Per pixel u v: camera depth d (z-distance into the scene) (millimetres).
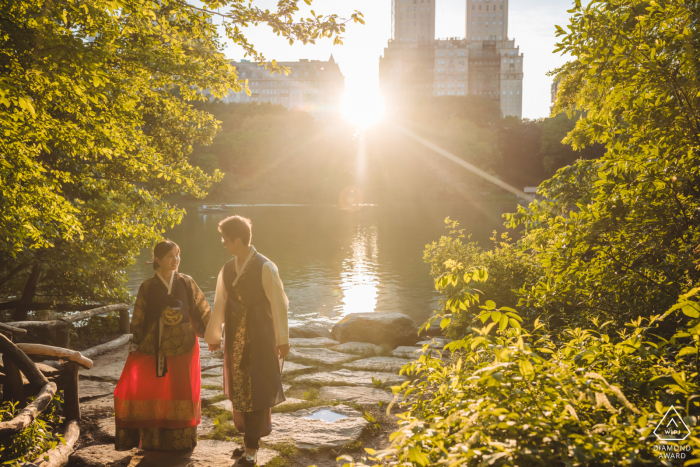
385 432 4027
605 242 3359
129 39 6277
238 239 3385
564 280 3781
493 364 1709
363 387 5164
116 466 3330
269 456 3465
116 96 5562
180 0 6160
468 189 87438
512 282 6250
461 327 6504
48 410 4059
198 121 9969
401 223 43281
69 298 8836
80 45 3748
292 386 5238
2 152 4219
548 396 1581
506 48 167375
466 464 1434
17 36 3561
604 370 1895
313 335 8422
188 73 7004
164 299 3467
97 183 8094
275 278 3383
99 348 6523
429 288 15805
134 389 3424
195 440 3613
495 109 115625
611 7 4008
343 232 35469
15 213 4832
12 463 2881
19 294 9234
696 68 3285
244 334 3344
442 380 2090
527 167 105250
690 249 2961
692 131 3270
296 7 5629
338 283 16703
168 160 9852
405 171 89312
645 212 3152
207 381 5285
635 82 3510
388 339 7598
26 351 3848
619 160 3393
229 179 91562
